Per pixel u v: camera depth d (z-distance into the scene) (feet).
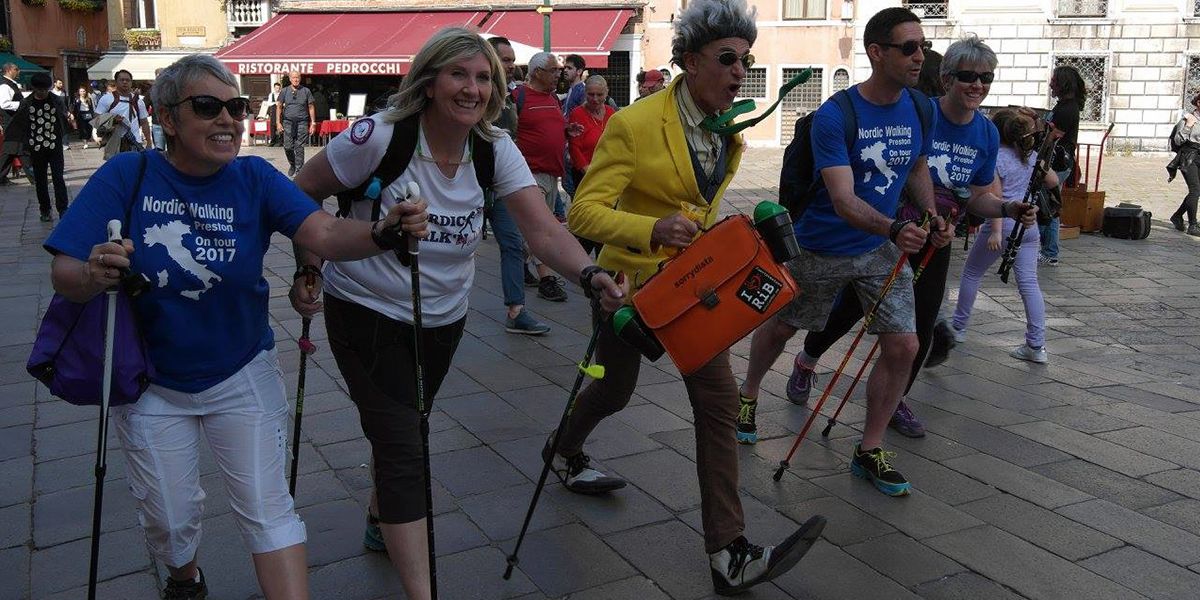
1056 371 20.83
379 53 87.61
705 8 11.10
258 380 9.45
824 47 89.20
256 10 98.53
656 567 11.97
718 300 10.38
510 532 12.83
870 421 14.43
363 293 10.26
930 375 20.26
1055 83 31.42
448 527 12.96
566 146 28.78
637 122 11.38
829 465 15.19
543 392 18.49
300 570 9.30
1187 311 27.40
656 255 11.77
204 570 11.86
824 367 20.57
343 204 10.47
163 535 9.45
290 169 64.34
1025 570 12.00
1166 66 84.64
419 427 10.26
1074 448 16.07
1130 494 14.28
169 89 8.58
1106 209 39.45
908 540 12.75
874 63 13.53
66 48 107.34
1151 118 85.71
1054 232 33.37
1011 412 17.89
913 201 14.58
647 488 14.16
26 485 14.46
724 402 11.30
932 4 88.22
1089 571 12.00
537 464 15.01
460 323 11.03
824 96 90.02
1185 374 21.38
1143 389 19.57
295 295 10.41
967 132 15.75
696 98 11.52
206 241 8.95
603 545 12.50
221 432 9.31
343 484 14.32
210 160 8.77
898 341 13.93
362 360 10.39
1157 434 16.79
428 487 9.50
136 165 8.86
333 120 84.58
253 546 9.27
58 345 8.74
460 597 11.27
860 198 13.85
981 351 22.34
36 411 17.61
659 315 10.53
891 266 14.26
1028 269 21.25
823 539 12.75
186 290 8.92
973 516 13.48
